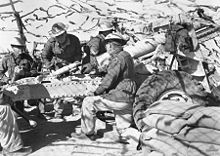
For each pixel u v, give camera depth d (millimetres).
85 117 5266
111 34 5188
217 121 3424
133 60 5652
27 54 6125
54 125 6066
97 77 5652
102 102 5148
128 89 5070
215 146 3359
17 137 4918
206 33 6246
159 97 4691
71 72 5922
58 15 11086
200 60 5570
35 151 5012
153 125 3750
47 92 5238
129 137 5223
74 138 5418
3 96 4805
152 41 5871
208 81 5559
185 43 5449
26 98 5156
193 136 3465
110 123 6035
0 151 5027
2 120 4789
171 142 3598
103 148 5023
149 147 3775
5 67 6062
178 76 4789
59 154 4898
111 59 5543
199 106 3723
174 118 3646
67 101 6570
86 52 6531
